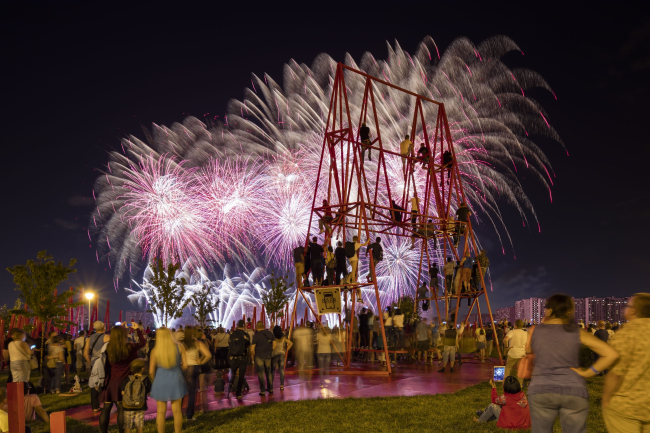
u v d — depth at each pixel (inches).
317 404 440.8
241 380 496.1
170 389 317.7
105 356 341.1
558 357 195.0
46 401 515.5
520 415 343.3
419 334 823.1
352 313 756.0
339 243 721.6
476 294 873.5
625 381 183.5
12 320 967.6
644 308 188.4
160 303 1378.0
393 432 338.6
